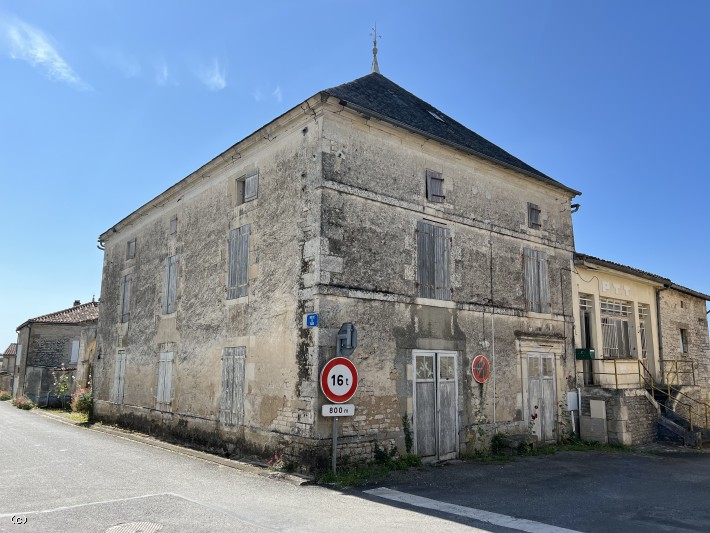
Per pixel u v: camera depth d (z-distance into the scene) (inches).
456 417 377.4
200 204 464.1
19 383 1109.1
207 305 428.8
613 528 213.9
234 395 377.4
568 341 488.1
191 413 426.9
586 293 528.1
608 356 548.1
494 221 438.6
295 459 309.9
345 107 337.1
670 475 337.1
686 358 668.7
